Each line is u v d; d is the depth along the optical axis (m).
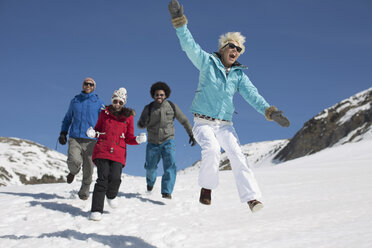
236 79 3.43
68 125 5.51
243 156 3.22
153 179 6.32
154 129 6.07
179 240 3.41
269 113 3.21
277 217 4.55
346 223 3.90
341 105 94.94
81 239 3.38
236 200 6.09
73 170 5.25
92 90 5.57
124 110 4.36
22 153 43.06
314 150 85.25
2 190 6.66
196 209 5.29
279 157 99.19
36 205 4.88
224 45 3.47
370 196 5.88
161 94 5.95
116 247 3.20
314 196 6.25
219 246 3.14
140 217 4.54
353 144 32.25
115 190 4.46
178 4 3.25
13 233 3.65
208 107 3.37
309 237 3.29
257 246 3.07
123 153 4.41
